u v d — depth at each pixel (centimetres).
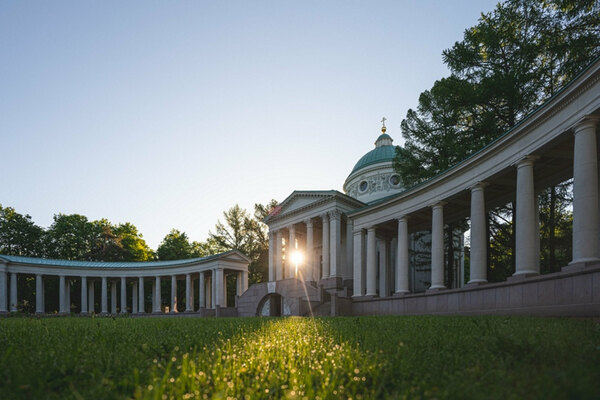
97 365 452
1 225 6862
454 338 670
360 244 3809
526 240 2014
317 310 3606
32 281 6812
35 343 654
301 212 5228
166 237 8562
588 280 1538
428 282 5294
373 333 788
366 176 6216
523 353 486
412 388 344
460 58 3300
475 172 2502
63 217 7475
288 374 414
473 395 325
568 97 1748
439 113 3572
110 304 7844
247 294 4828
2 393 344
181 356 525
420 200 3094
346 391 354
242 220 8519
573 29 2645
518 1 2933
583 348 515
